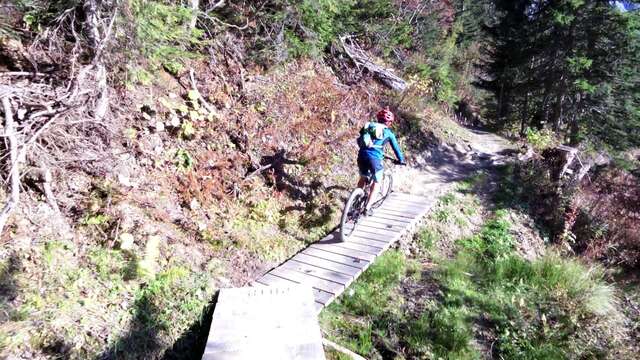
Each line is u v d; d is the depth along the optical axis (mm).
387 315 5129
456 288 5879
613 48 15117
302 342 3680
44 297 3365
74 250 3871
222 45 7777
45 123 4102
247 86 7641
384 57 13703
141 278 4039
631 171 12641
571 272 6516
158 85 6156
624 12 14219
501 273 6465
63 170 4273
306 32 8883
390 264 6102
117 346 3369
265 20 8555
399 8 13766
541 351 4930
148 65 5801
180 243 4754
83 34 5047
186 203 5305
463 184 9383
